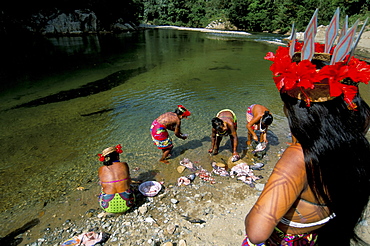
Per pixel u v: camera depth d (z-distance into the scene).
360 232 3.17
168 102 8.82
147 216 3.96
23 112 8.23
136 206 4.19
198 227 3.69
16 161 5.44
